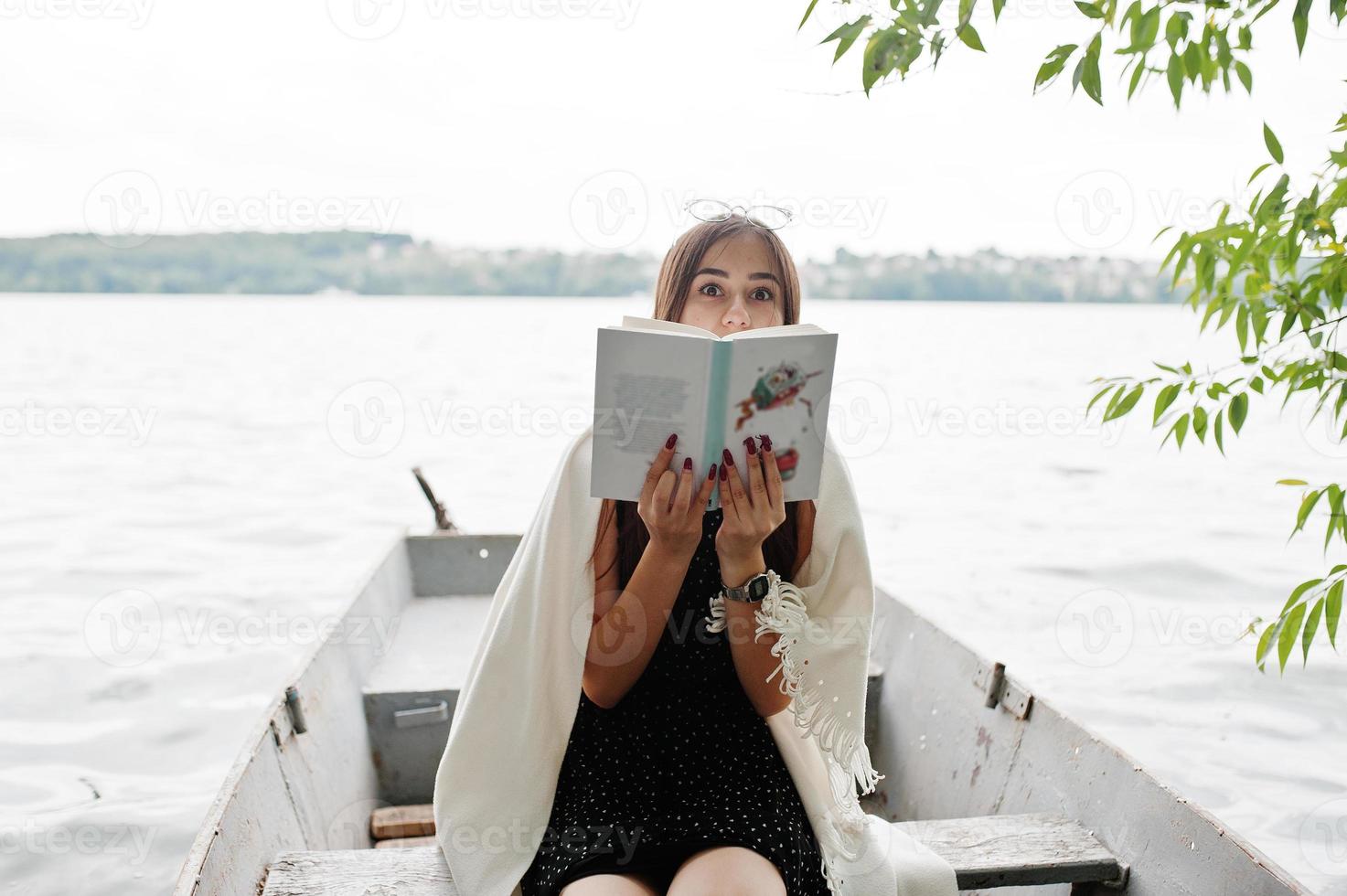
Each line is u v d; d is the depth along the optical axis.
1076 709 3.95
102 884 2.68
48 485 9.15
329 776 2.18
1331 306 1.66
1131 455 10.73
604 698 1.61
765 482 1.46
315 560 6.68
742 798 1.50
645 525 1.66
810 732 1.62
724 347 1.37
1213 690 4.12
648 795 1.52
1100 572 6.24
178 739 3.64
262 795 1.74
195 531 7.43
